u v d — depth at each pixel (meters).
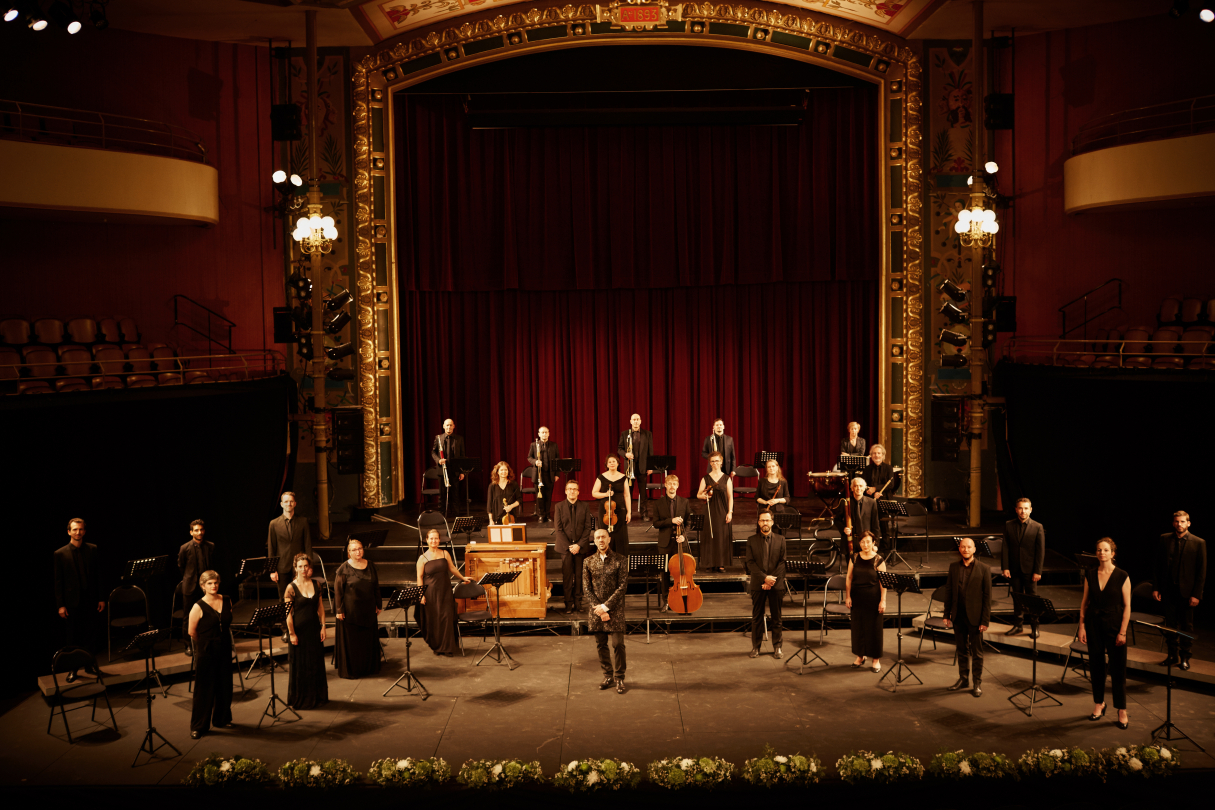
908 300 14.49
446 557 10.44
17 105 12.36
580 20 14.05
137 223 13.74
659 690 9.34
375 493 14.56
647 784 7.62
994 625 10.60
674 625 10.90
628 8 14.04
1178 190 12.29
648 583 11.19
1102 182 13.01
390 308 14.61
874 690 9.26
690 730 8.46
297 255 14.37
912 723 8.53
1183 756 7.81
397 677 9.77
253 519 12.80
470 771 7.69
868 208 14.72
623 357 15.20
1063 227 14.22
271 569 10.30
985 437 14.38
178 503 11.59
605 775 7.59
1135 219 13.95
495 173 14.83
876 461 12.07
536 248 14.92
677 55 14.31
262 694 9.41
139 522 11.12
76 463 10.42
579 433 15.27
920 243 14.41
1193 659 9.52
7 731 8.67
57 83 13.20
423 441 15.26
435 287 14.91
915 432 14.59
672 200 14.84
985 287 13.13
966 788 7.63
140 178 12.40
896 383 14.68
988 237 13.20
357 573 9.75
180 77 13.81
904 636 10.76
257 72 14.26
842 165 14.73
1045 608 8.68
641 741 8.27
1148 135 13.63
